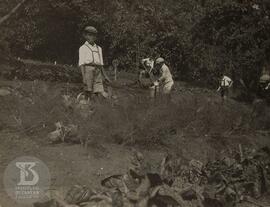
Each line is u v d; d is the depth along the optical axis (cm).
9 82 1047
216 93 1680
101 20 1627
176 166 710
